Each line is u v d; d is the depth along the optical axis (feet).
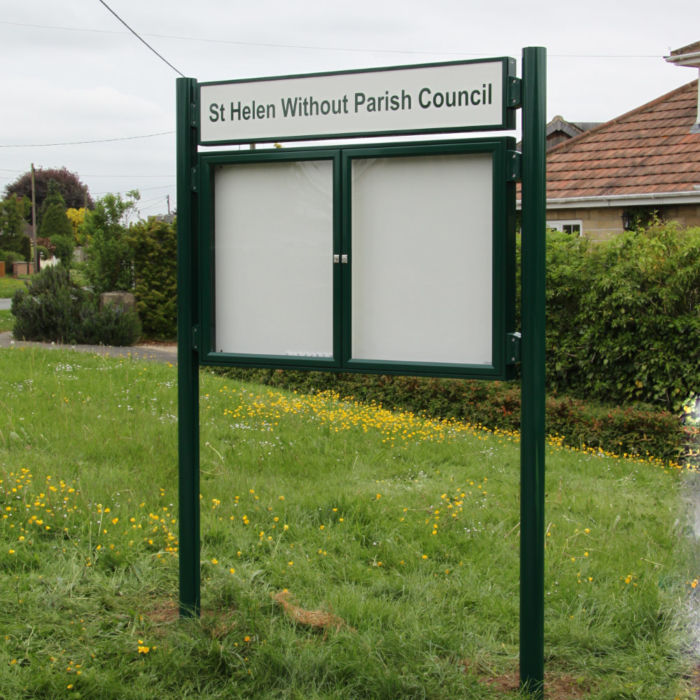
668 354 33.81
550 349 37.65
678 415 32.91
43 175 338.13
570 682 10.84
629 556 15.94
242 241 12.07
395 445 26.12
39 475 18.69
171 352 61.11
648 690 10.42
